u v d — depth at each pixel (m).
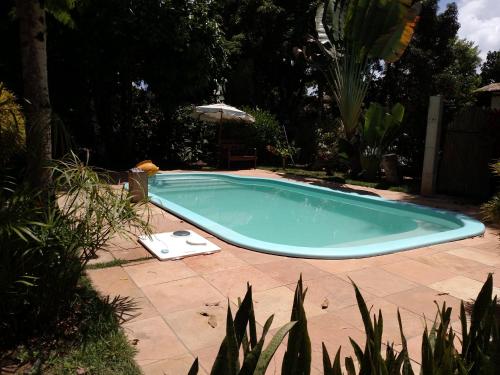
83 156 8.59
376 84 18.39
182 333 2.81
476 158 9.60
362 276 4.11
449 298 3.64
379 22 10.39
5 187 2.75
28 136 2.99
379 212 8.93
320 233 7.30
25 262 2.50
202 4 12.01
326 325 3.03
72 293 2.93
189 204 9.48
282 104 20.78
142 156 14.54
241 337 1.28
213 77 13.60
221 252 4.68
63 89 12.36
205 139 15.70
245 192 11.00
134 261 4.24
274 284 3.78
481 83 23.30
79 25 10.30
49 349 2.48
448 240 5.61
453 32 17.56
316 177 12.54
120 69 11.63
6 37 10.09
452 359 1.27
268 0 17.53
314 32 17.50
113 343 2.58
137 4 10.77
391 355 1.35
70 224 2.79
